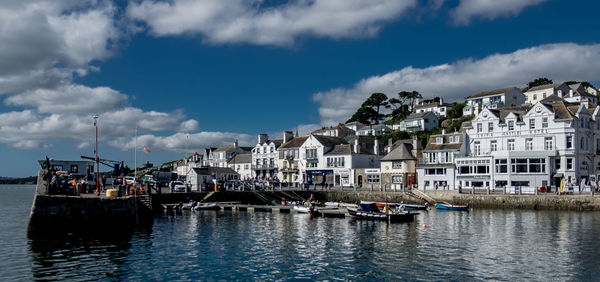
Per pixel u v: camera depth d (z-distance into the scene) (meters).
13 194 120.44
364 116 158.12
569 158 70.06
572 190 63.38
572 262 29.94
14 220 49.62
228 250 34.12
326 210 58.47
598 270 27.97
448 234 41.16
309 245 36.25
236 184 86.56
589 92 135.62
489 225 46.69
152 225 47.50
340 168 96.25
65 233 39.12
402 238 39.25
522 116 76.00
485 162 75.69
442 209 63.78
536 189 64.50
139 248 34.38
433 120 134.38
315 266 29.34
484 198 66.31
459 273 27.53
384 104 162.25
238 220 52.56
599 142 75.25
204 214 59.59
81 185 50.31
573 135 69.88
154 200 65.81
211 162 134.12
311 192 82.12
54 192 41.75
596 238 38.31
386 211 52.59
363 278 26.62
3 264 28.77
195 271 27.89
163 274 27.09
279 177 108.62
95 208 40.66
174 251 33.50
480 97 134.88
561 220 50.00
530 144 74.06
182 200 70.38
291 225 48.06
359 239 38.94
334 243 37.12
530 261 30.31
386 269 28.58
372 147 105.81
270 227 46.47
